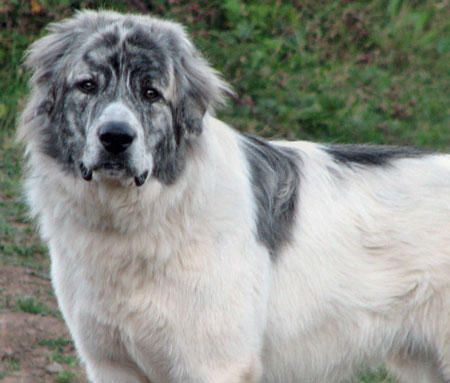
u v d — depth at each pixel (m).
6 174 17.62
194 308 9.54
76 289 9.77
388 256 10.50
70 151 9.39
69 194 9.49
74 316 9.89
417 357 10.95
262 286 9.93
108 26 9.54
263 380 10.57
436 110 20.30
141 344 9.71
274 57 20.36
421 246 10.50
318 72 20.44
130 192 9.28
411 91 20.61
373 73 20.67
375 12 22.14
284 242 10.24
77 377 12.75
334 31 21.45
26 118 9.75
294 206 10.34
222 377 9.71
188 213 9.46
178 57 9.66
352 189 10.59
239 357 9.74
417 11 22.62
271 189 10.22
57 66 9.63
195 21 20.52
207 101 9.76
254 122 19.17
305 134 19.36
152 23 9.76
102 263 9.53
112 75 9.28
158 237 9.43
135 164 9.02
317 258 10.33
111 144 8.90
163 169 9.37
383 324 10.60
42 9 20.16
